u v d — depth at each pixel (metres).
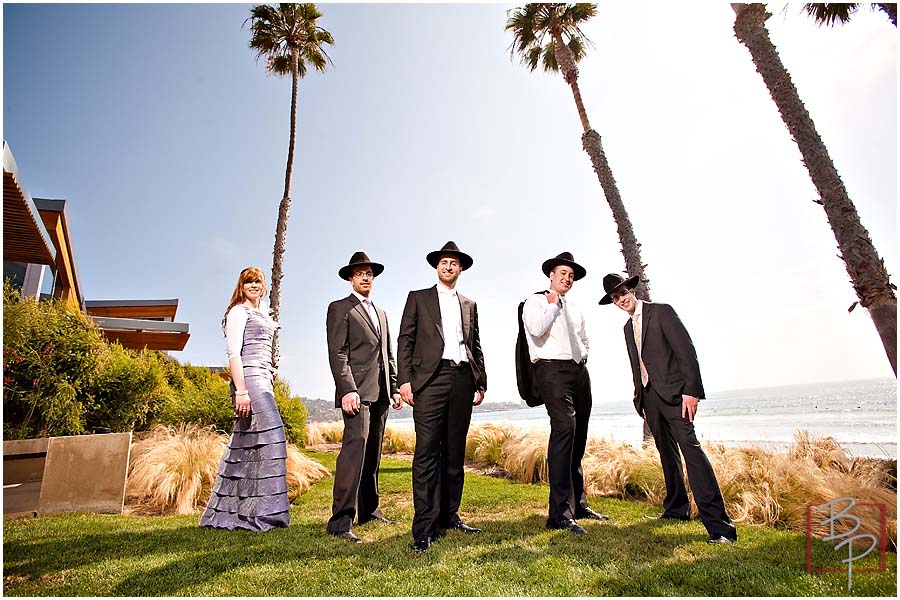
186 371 9.91
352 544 2.50
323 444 10.70
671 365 2.95
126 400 5.42
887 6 4.31
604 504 3.71
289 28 11.20
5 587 1.86
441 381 2.80
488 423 7.85
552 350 3.13
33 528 2.84
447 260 3.08
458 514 3.13
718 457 4.05
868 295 4.15
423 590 1.84
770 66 5.02
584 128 8.03
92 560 2.21
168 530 2.82
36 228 6.53
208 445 4.60
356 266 3.35
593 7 8.24
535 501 3.73
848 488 3.11
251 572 2.04
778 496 3.17
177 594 1.80
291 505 3.76
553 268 3.32
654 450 4.68
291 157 10.86
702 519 2.62
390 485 4.62
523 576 1.99
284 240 10.28
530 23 8.50
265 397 3.17
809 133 4.69
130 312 14.13
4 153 4.79
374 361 3.13
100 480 3.50
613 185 7.54
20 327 4.45
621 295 3.32
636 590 1.83
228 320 3.30
